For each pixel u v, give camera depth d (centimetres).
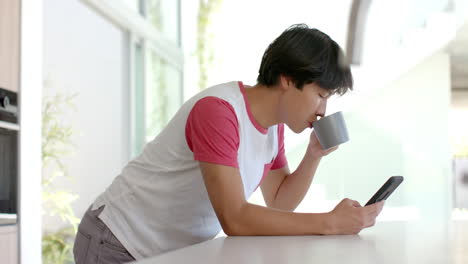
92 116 417
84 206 406
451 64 586
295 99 112
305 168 135
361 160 522
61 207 356
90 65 417
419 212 529
